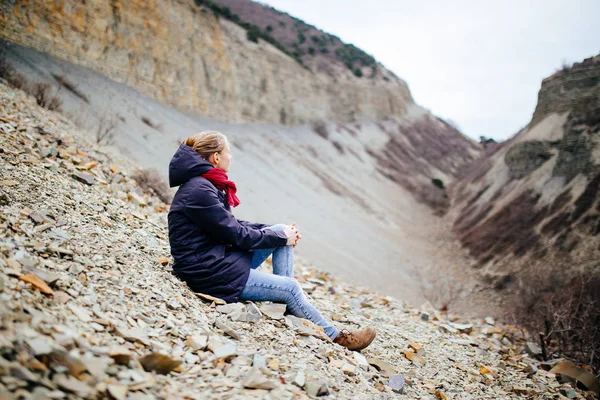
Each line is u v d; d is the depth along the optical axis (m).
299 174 35.03
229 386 1.94
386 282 20.23
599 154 27.78
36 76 17.36
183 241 2.93
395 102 71.06
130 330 2.11
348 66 70.12
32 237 2.61
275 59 49.09
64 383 1.42
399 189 48.88
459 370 4.05
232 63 40.59
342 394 2.28
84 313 2.05
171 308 2.58
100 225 3.46
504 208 31.91
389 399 2.54
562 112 35.50
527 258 23.86
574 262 21.23
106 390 1.52
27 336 1.55
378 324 4.94
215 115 35.16
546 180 30.84
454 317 7.64
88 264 2.61
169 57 31.03
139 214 4.62
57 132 7.31
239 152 30.80
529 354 6.25
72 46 22.67
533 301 14.21
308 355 2.64
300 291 3.18
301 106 50.34
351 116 60.66
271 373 2.18
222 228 2.84
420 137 68.56
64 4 22.52
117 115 20.62
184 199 2.86
